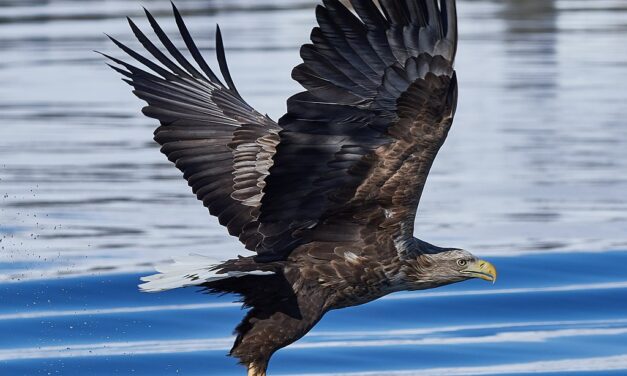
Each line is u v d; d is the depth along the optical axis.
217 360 12.73
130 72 9.94
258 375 9.34
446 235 16.42
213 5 41.53
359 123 8.27
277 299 9.18
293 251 9.15
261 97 24.48
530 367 12.48
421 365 12.69
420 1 7.88
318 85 8.07
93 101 25.73
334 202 8.82
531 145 21.88
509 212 17.41
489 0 44.41
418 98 8.12
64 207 17.52
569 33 36.16
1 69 29.12
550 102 26.00
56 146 21.48
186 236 16.22
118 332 13.37
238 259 9.10
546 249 15.82
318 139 8.34
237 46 31.64
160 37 10.04
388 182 8.66
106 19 37.12
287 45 31.83
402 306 14.34
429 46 7.92
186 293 14.47
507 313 14.02
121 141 22.05
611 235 16.36
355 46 7.96
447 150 21.69
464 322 13.86
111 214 17.11
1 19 37.75
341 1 7.92
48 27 35.69
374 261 9.13
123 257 15.25
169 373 12.46
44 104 25.31
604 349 12.92
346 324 13.91
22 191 18.38
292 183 8.62
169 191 18.53
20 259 15.17
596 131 23.00
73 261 15.16
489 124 23.88
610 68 30.09
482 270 9.39
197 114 9.98
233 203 9.80
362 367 12.63
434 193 18.61
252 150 9.88
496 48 33.47
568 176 19.50
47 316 13.59
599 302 14.21
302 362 12.81
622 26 37.34
